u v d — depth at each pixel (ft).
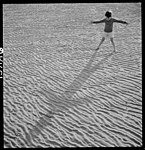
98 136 17.63
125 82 24.08
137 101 21.15
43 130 18.53
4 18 52.19
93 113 20.03
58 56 31.22
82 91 23.13
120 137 17.40
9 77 26.81
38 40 37.78
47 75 26.63
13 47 35.45
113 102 21.25
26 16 53.31
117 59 29.19
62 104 21.47
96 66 27.73
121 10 52.70
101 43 31.99
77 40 36.58
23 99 22.67
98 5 59.41
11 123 19.53
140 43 33.86
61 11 56.13
